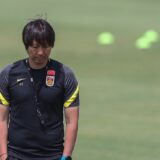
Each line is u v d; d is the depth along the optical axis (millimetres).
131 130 38938
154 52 73188
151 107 45906
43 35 17188
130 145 35188
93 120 41625
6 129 18578
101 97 49281
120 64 65125
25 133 18297
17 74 18188
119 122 41125
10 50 70125
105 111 44438
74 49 72938
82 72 60406
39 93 18094
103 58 68250
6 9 111250
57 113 18375
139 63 66062
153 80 57281
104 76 58781
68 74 18250
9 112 18672
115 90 52250
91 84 54562
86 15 107438
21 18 98562
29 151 18375
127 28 93188
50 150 18438
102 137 37062
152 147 34750
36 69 18078
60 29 88438
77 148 34375
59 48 73125
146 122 41219
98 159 32062
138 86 54219
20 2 123125
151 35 84625
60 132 18500
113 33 87312
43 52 17422
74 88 18328
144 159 32094
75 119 18438
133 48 75688
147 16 111125
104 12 114188
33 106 18156
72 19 100375
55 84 18141
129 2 133250
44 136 18297
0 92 18375
